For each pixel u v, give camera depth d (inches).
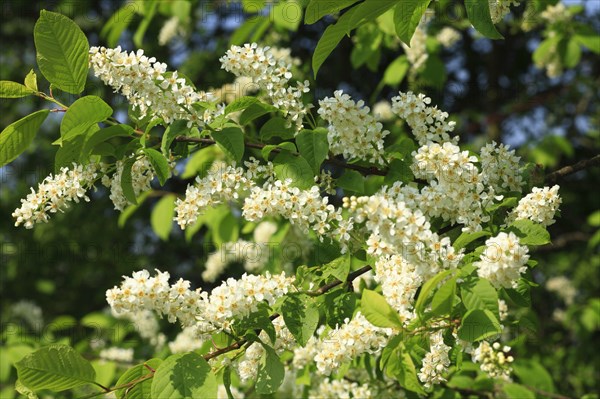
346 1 78.9
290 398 147.4
